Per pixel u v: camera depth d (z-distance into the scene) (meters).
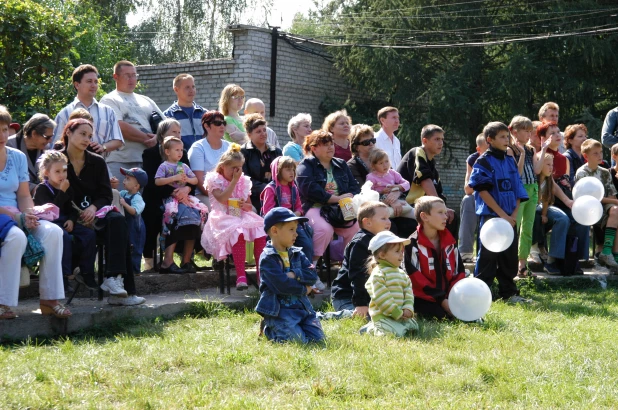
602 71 24.64
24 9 11.96
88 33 21.58
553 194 9.88
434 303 6.89
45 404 4.19
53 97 12.40
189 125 9.16
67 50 12.59
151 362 5.01
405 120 25.97
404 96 25.83
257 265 7.66
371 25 26.91
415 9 26.00
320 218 7.94
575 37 23.31
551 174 9.72
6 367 4.81
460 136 25.91
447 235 7.04
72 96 12.59
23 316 5.94
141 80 24.27
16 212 5.95
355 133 8.66
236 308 7.11
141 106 8.84
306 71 25.69
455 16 25.56
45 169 6.38
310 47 25.64
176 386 4.59
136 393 4.39
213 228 7.55
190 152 8.40
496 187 8.11
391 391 4.64
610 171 10.50
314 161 8.01
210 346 5.47
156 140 8.35
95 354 5.20
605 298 8.71
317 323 5.88
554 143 9.84
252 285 8.02
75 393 4.37
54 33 12.27
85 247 6.61
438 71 26.56
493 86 24.41
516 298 8.24
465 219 10.12
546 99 24.75
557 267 10.09
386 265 6.28
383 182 8.41
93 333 6.16
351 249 6.87
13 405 4.14
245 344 5.58
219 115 8.44
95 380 4.61
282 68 24.78
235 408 4.17
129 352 5.30
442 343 5.88
